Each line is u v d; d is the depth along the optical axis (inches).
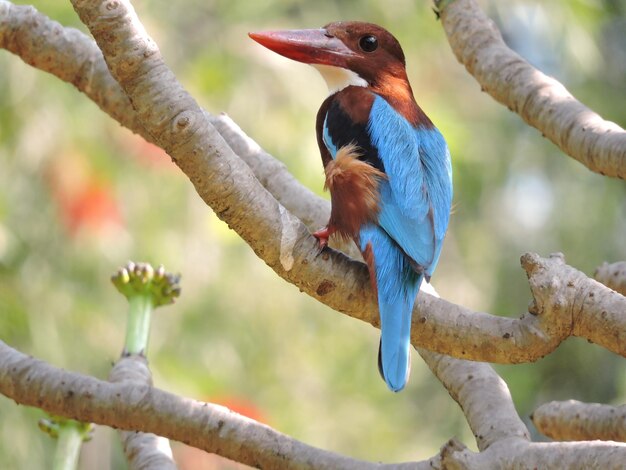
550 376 636.1
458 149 512.1
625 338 198.8
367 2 543.2
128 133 480.1
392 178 250.4
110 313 499.5
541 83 260.2
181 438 219.9
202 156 199.3
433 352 235.3
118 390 219.9
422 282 249.6
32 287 484.4
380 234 243.9
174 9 517.0
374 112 265.3
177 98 196.4
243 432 218.1
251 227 207.9
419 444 594.2
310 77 514.3
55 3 454.9
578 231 610.9
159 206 497.4
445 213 259.1
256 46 512.1
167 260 498.0
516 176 614.5
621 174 243.6
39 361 224.8
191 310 513.3
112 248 485.4
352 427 573.3
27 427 483.2
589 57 555.5
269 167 274.5
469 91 610.9
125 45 192.9
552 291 201.6
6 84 472.4
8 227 480.4
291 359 550.6
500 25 644.7
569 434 248.4
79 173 472.1
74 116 477.4
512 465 205.9
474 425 225.5
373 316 224.1
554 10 550.9
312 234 229.8
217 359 517.7
